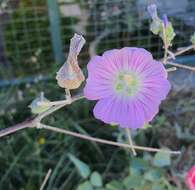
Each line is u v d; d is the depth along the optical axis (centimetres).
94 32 47
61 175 37
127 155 38
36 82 44
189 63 45
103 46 47
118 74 16
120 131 37
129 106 16
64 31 47
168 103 41
